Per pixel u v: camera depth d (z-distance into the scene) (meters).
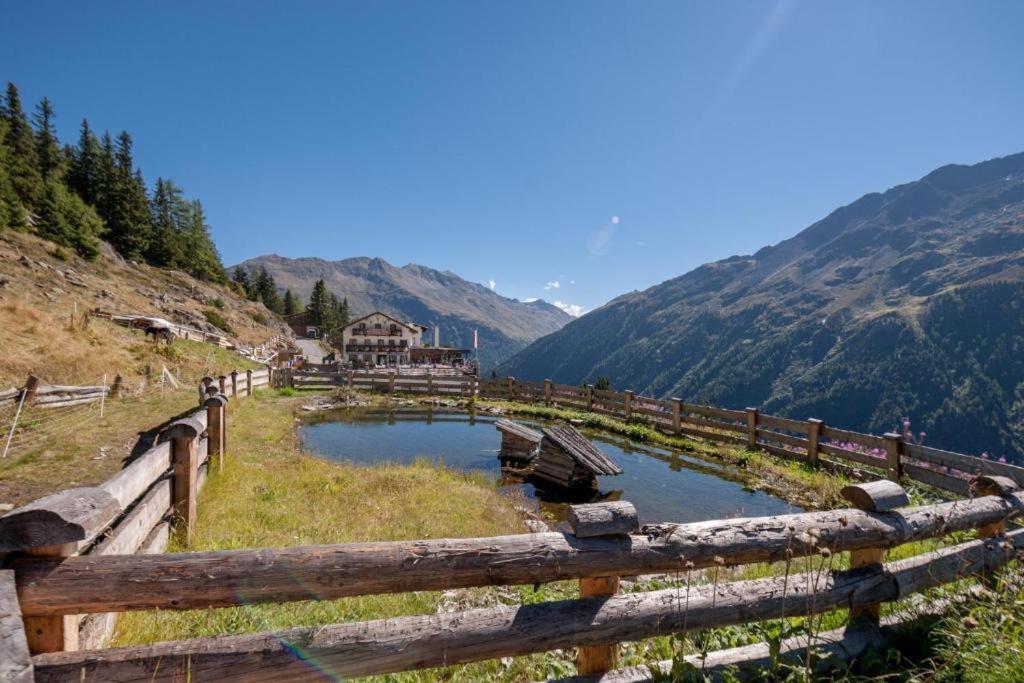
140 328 24.62
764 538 2.81
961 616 3.16
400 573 2.21
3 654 1.67
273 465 9.43
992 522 3.88
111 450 7.76
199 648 2.01
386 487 8.40
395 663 2.20
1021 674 2.45
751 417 12.73
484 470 11.20
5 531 1.82
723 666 2.77
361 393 23.41
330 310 119.31
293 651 2.09
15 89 64.81
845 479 9.77
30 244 37.44
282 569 2.08
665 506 8.81
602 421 16.80
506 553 2.36
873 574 3.16
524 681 3.06
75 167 67.69
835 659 2.78
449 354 82.19
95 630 2.73
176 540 4.75
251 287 116.00
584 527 2.45
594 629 2.46
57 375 12.62
